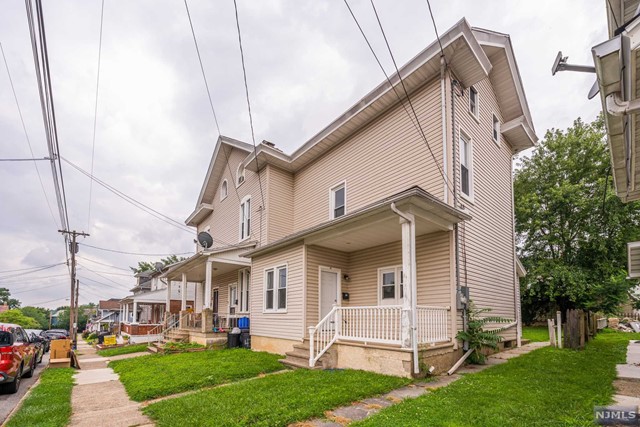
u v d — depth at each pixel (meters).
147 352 14.52
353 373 7.50
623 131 5.37
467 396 5.52
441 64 9.87
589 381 6.40
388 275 10.50
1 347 7.84
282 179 15.57
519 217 23.23
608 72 4.06
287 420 4.78
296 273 10.88
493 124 12.89
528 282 20.98
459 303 8.63
